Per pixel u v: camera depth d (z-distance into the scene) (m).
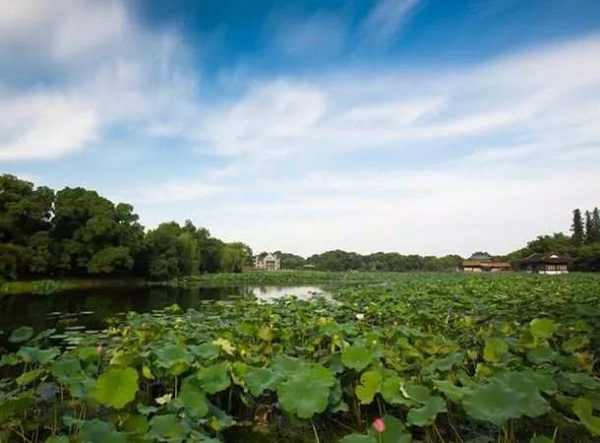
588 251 63.50
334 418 4.73
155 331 7.36
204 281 52.19
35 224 37.78
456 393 3.70
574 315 8.45
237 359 5.54
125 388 3.78
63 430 4.33
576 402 3.43
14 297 26.59
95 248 40.28
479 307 10.94
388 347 6.00
